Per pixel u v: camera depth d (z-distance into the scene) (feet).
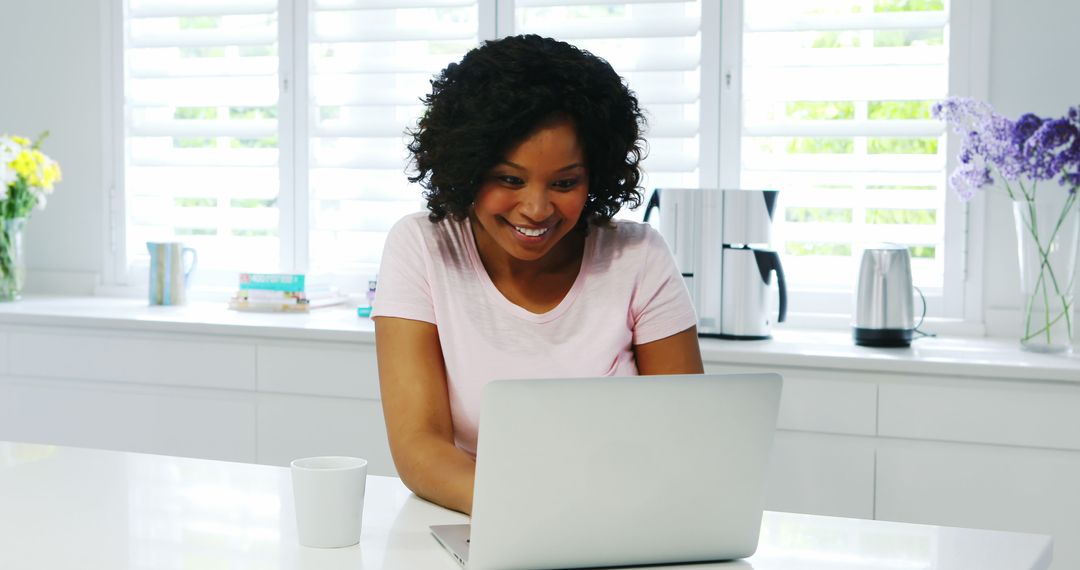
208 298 10.23
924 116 8.93
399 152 9.95
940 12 8.54
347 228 10.05
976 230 8.54
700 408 3.36
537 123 4.27
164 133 10.37
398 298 4.73
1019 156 7.50
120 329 8.95
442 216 4.78
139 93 10.52
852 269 8.98
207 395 8.76
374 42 9.80
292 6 9.98
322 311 9.57
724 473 3.43
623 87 4.59
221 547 3.53
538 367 4.71
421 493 4.19
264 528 3.74
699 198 8.17
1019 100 8.42
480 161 4.28
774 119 9.10
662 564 3.51
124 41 10.41
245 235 10.46
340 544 3.56
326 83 10.07
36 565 3.33
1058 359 7.23
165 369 8.85
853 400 7.32
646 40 9.31
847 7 8.81
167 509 3.96
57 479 4.37
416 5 9.68
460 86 4.39
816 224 8.97
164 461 4.70
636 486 3.36
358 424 8.36
